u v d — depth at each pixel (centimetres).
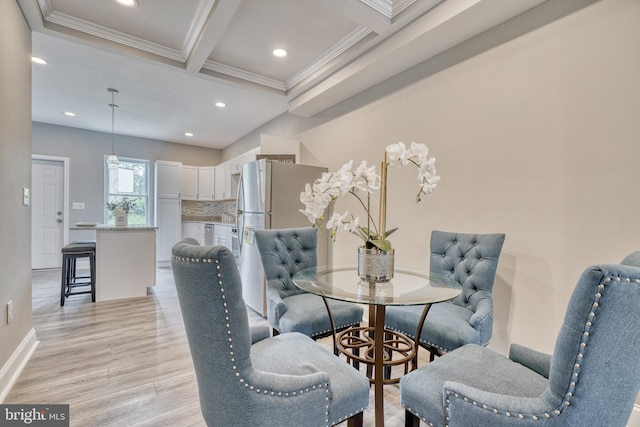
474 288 197
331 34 264
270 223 326
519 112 201
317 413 106
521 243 200
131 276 372
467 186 230
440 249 222
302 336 152
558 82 184
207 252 90
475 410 93
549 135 188
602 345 74
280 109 434
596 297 72
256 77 344
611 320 72
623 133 161
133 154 597
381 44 255
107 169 575
